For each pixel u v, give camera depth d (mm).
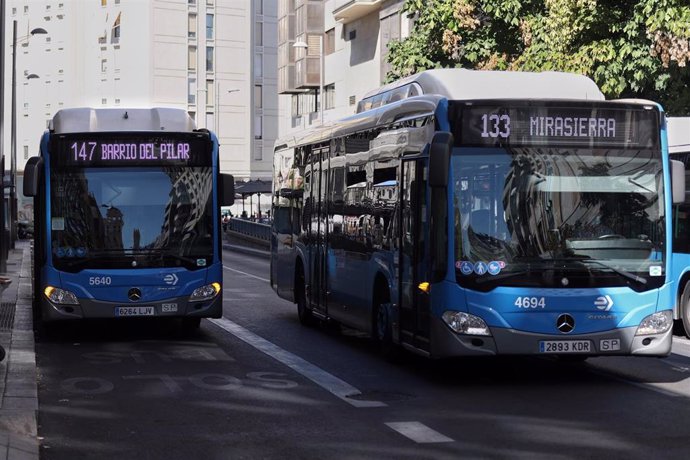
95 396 12078
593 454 9000
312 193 18984
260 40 112438
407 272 13617
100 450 9273
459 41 27734
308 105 66875
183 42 107562
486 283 12266
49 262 16719
